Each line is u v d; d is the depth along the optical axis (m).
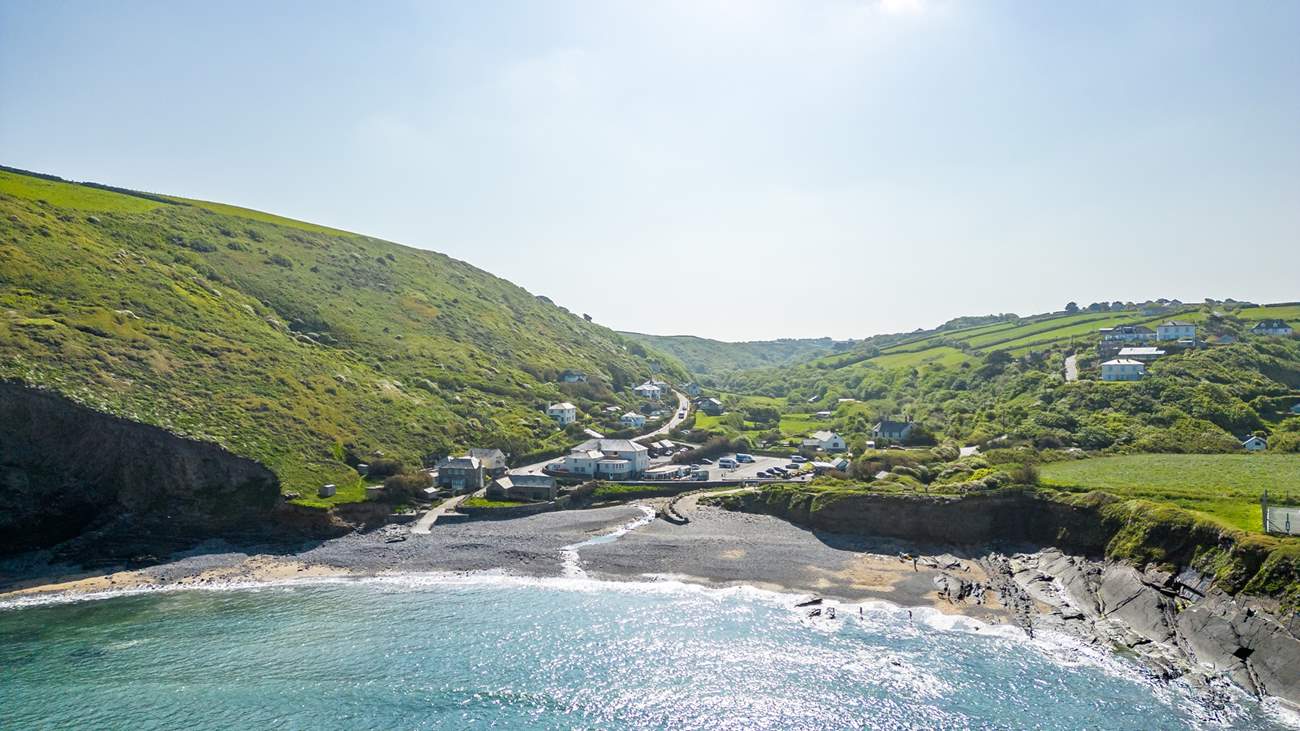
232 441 107.00
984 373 197.50
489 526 109.00
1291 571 62.00
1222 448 119.56
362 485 114.62
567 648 67.44
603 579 87.25
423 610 77.62
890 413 196.62
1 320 107.94
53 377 99.56
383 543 100.69
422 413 147.88
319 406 130.38
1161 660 61.44
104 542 92.62
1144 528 78.88
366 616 75.94
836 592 81.12
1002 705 55.59
